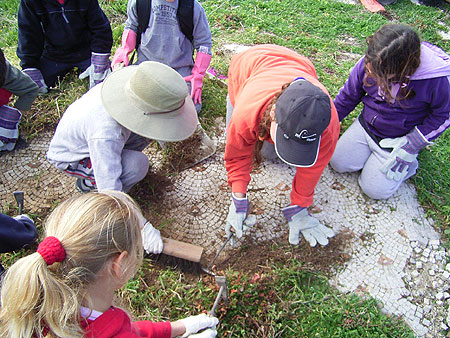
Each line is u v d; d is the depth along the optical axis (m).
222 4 4.64
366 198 2.86
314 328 2.21
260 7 4.70
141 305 2.24
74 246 1.10
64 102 3.23
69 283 1.11
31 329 1.09
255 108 1.88
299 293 2.32
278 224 2.63
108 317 1.18
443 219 2.78
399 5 5.04
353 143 2.84
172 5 2.72
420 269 2.52
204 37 2.94
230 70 2.54
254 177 2.88
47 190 2.70
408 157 2.58
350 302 2.31
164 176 2.82
